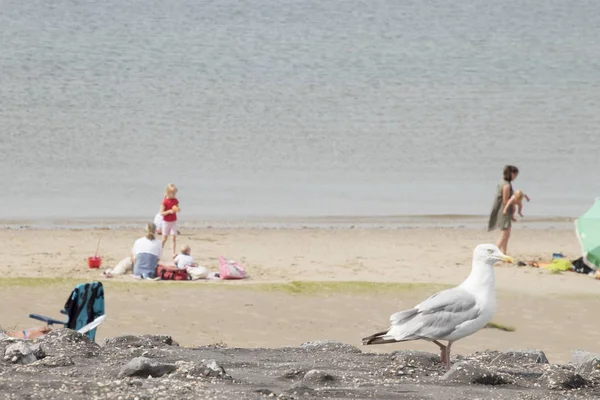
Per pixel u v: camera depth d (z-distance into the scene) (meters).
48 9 87.38
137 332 17.80
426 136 52.00
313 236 30.50
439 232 31.89
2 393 8.16
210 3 93.56
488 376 9.95
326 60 71.38
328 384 9.59
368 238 30.38
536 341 18.19
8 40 73.94
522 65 71.81
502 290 21.88
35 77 62.84
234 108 57.09
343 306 20.14
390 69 69.31
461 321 10.84
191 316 18.97
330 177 42.31
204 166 43.75
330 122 54.47
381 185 40.91
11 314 18.58
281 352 12.37
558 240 30.80
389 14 90.88
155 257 22.78
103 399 8.03
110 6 90.38
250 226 32.22
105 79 63.34
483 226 33.44
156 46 74.06
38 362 10.06
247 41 77.12
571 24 88.62
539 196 39.50
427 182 41.91
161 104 57.28
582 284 23.00
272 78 65.44
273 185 40.25
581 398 9.34
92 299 13.66
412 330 10.86
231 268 22.95
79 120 52.62
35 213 33.62
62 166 42.66
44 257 25.69
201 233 30.55
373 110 57.75
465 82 66.12
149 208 35.34
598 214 24.17
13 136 48.28
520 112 58.38
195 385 8.89
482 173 44.19
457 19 89.56
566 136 53.00
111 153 45.75
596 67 71.75
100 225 31.83
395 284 21.81
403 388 9.47
